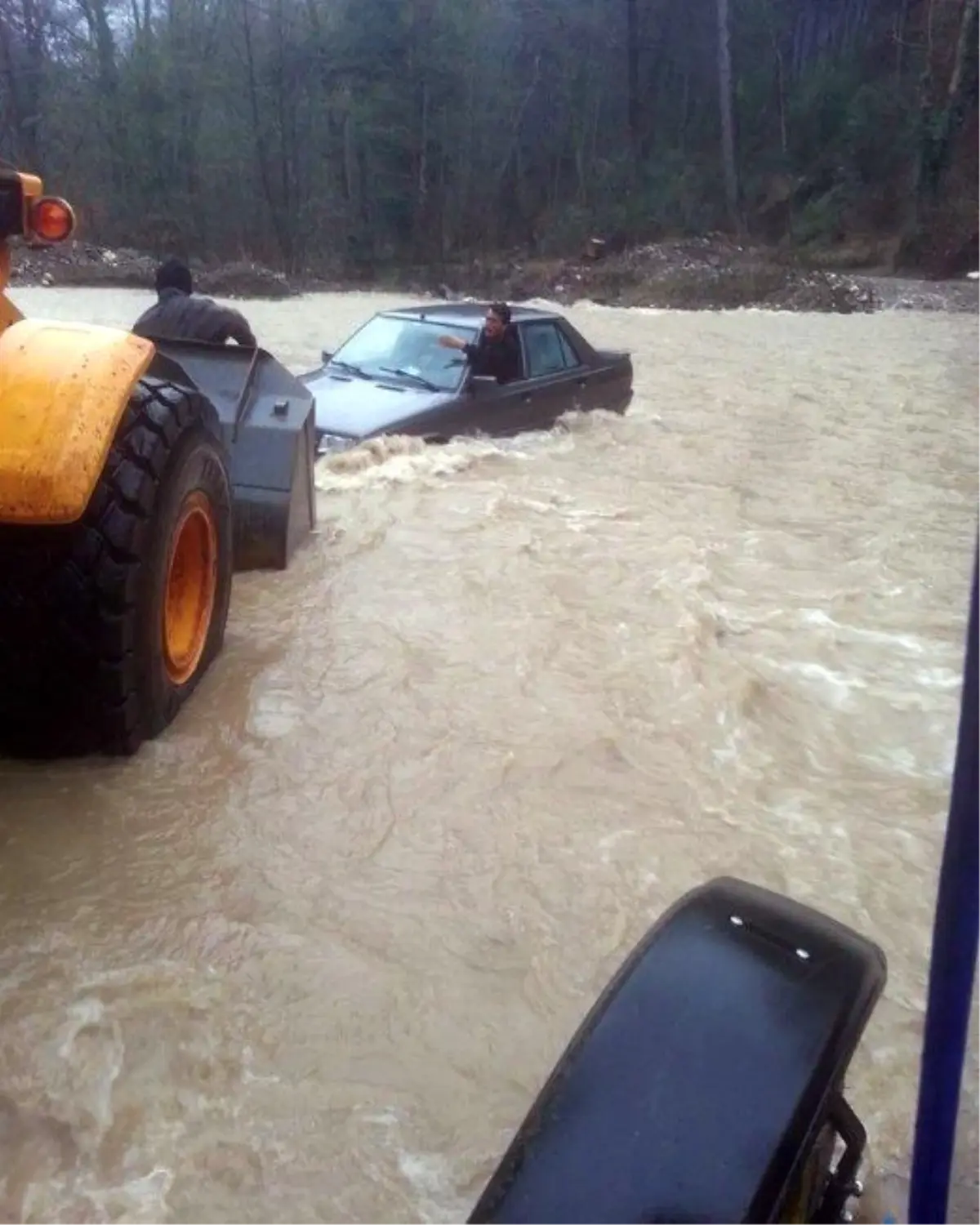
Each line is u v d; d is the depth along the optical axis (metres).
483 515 6.93
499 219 51.03
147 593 3.66
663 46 54.47
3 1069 2.51
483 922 3.09
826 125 50.06
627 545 6.59
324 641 4.92
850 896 3.31
